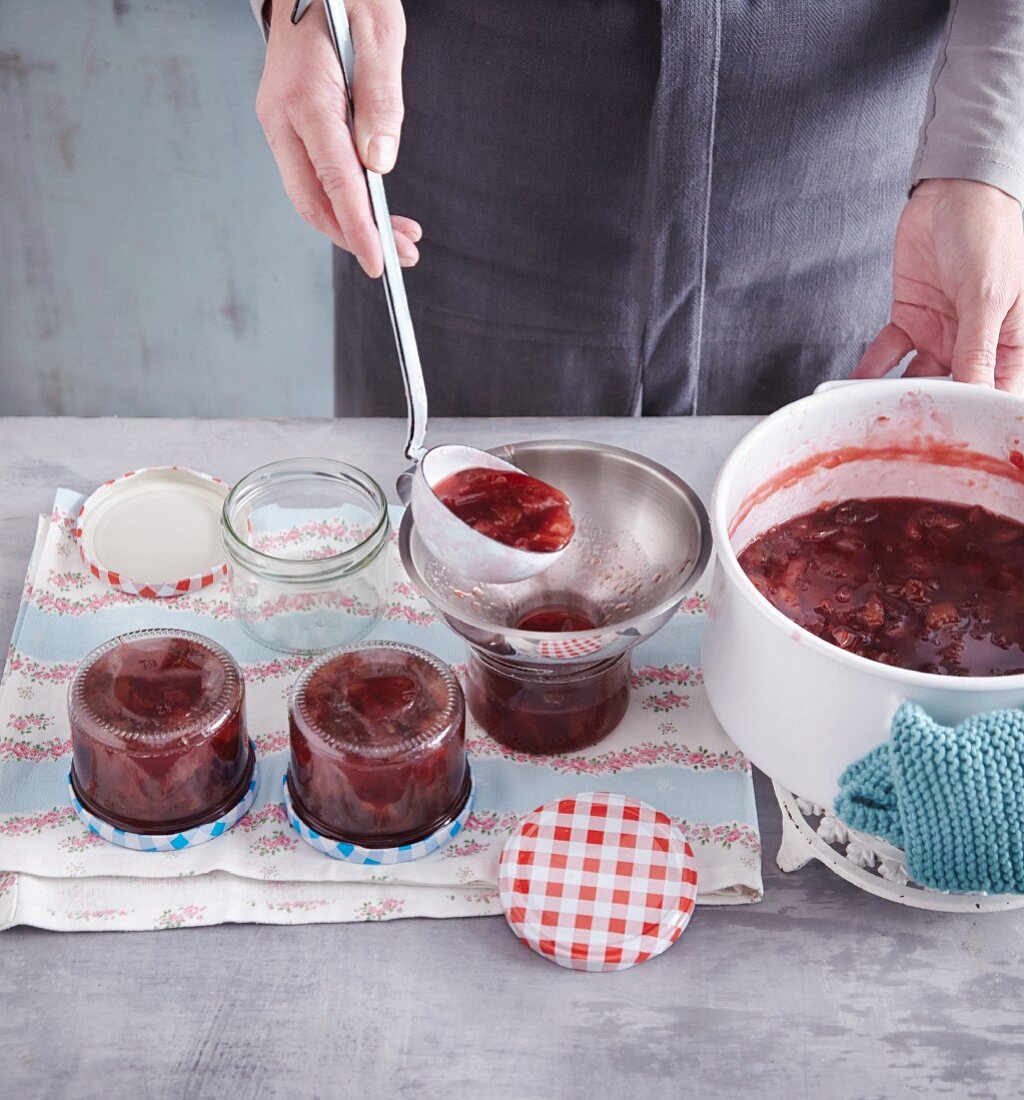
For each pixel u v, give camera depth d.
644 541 1.16
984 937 1.01
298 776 1.05
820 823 1.07
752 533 1.19
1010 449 1.16
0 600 1.28
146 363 2.88
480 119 1.54
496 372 1.73
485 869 1.04
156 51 2.50
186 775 1.03
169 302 2.79
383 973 0.98
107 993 0.96
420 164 1.61
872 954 0.99
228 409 2.95
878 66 1.49
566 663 1.02
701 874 1.04
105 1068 0.91
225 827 1.07
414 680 1.07
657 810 1.09
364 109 1.18
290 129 1.24
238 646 1.25
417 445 1.18
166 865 1.04
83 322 2.81
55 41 2.47
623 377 1.72
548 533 1.10
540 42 1.46
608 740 1.16
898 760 0.90
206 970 0.98
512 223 1.60
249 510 1.31
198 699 1.05
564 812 1.07
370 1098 0.90
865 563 1.16
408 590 1.32
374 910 1.02
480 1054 0.93
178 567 1.31
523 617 1.17
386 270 1.14
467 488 1.13
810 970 0.98
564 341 1.69
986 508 1.21
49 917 1.00
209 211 2.69
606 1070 0.92
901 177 1.60
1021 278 1.34
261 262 2.75
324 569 1.20
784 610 1.09
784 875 1.06
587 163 1.54
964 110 1.36
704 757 1.14
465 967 0.98
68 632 1.24
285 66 1.22
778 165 1.53
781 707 0.97
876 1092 0.91
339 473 1.31
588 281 1.63
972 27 1.37
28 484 1.41
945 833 0.90
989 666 1.05
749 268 1.62
